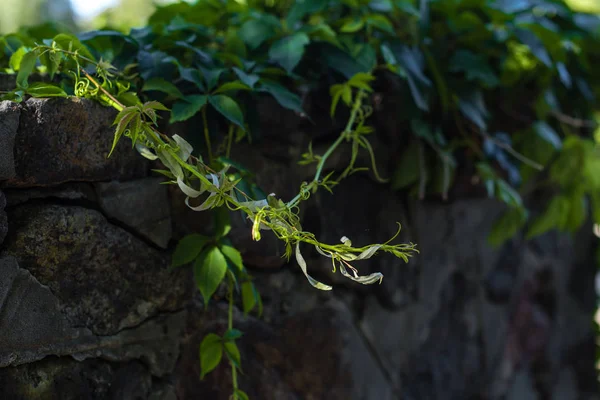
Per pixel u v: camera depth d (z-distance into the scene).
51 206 1.53
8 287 1.50
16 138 1.48
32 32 1.88
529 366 2.43
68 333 1.56
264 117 1.73
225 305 1.73
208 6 1.87
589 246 2.70
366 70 1.77
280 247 1.76
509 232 2.07
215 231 1.63
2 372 1.50
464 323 2.21
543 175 2.27
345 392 1.87
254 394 1.76
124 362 1.63
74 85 1.58
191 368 1.70
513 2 2.02
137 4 2.91
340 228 1.83
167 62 1.65
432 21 1.96
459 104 1.90
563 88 2.15
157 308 1.65
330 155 1.80
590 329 2.76
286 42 1.74
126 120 1.46
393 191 1.93
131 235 1.61
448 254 2.13
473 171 2.00
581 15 2.25
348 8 1.91
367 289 1.94
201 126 1.65
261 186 1.74
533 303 2.44
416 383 2.09
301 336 1.82
